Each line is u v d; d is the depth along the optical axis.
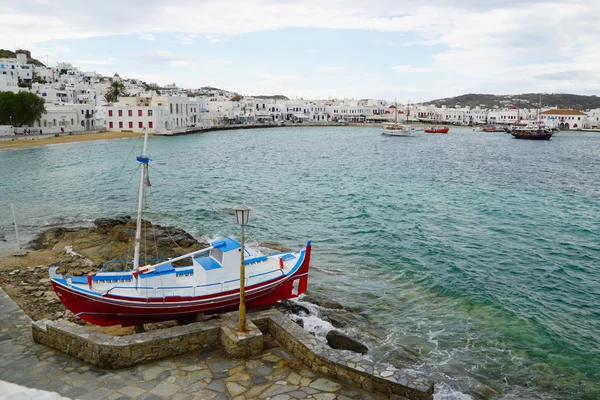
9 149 75.00
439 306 19.75
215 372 12.05
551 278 23.05
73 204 39.06
